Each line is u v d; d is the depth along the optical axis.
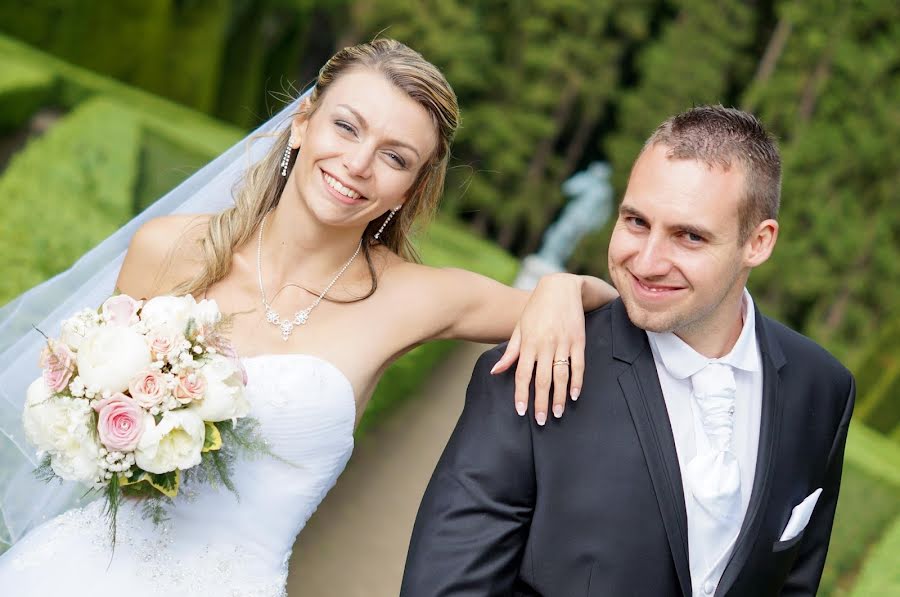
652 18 24.38
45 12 15.06
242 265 2.87
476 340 3.01
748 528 2.39
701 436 2.42
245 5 17.78
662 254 2.28
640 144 21.61
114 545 2.54
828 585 5.88
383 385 6.93
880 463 7.17
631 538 2.35
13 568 2.60
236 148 3.09
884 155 18.77
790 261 18.69
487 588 2.37
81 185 7.38
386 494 5.93
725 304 2.40
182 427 2.38
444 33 21.47
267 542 2.68
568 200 23.20
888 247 18.64
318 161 2.70
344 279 2.87
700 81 21.38
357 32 21.80
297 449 2.68
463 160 22.70
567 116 22.84
